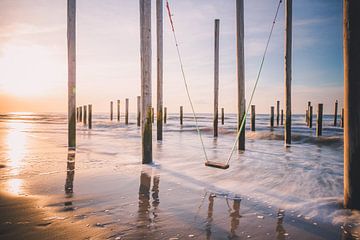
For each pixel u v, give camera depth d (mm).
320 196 4020
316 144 11484
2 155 7688
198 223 2998
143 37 6352
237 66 8984
